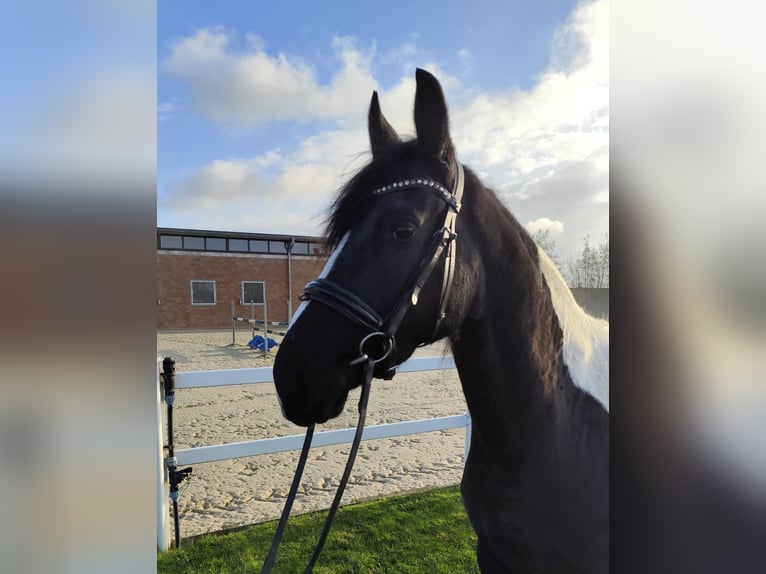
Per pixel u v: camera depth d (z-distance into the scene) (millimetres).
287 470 2744
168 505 2082
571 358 1312
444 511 2287
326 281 962
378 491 2506
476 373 1169
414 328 983
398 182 973
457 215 1014
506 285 1126
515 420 1190
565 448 1270
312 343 944
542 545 1274
